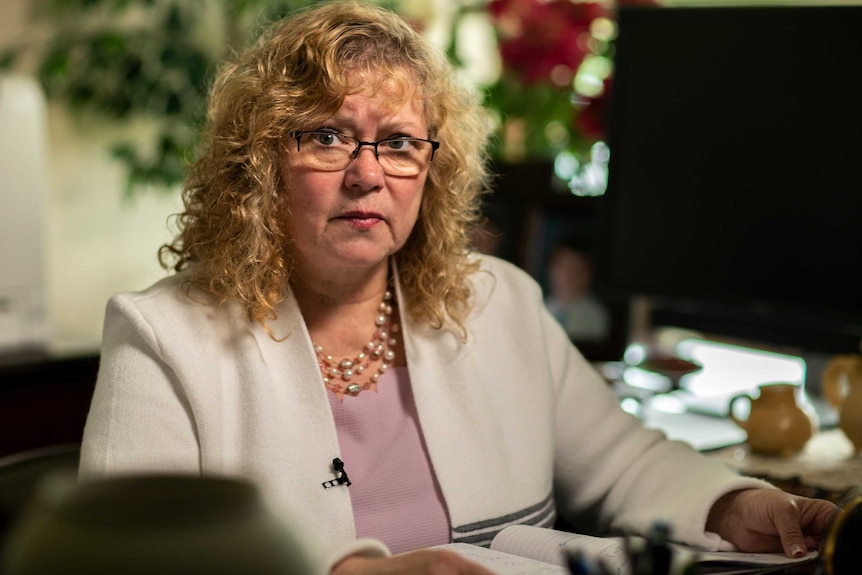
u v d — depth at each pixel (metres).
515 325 2.47
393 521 2.14
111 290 5.56
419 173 2.20
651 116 3.34
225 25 5.31
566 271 3.79
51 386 3.54
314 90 2.10
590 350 3.71
